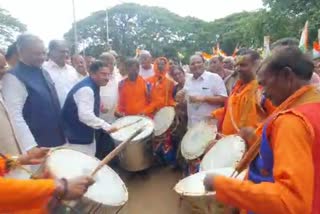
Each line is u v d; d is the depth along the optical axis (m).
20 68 3.32
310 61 1.64
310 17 13.93
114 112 5.25
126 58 5.56
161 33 38.81
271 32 15.61
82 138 3.72
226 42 28.48
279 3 15.28
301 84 1.62
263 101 3.15
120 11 38.78
